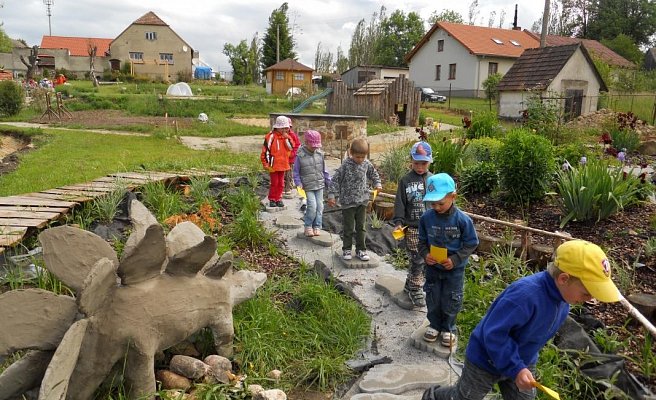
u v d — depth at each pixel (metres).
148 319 3.07
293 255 5.94
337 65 79.31
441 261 3.86
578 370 3.60
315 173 6.40
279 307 4.46
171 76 61.66
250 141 18.27
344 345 4.07
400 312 4.79
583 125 16.48
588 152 9.94
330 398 3.50
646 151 13.27
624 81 29.48
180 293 3.29
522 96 22.12
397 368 3.81
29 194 6.72
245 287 4.14
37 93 28.20
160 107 28.69
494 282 4.97
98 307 2.94
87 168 10.59
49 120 24.17
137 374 3.05
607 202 6.34
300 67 47.72
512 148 7.37
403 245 6.46
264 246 6.05
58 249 3.21
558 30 68.69
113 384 3.11
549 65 23.50
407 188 4.76
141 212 3.92
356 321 4.32
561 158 8.61
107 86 44.22
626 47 55.09
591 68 23.58
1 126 19.84
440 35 44.38
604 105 23.61
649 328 3.73
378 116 22.94
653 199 7.47
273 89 47.44
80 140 16.34
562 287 2.43
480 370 2.73
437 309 4.09
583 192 6.35
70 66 59.97
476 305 4.68
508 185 7.40
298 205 7.97
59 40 68.38
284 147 7.53
